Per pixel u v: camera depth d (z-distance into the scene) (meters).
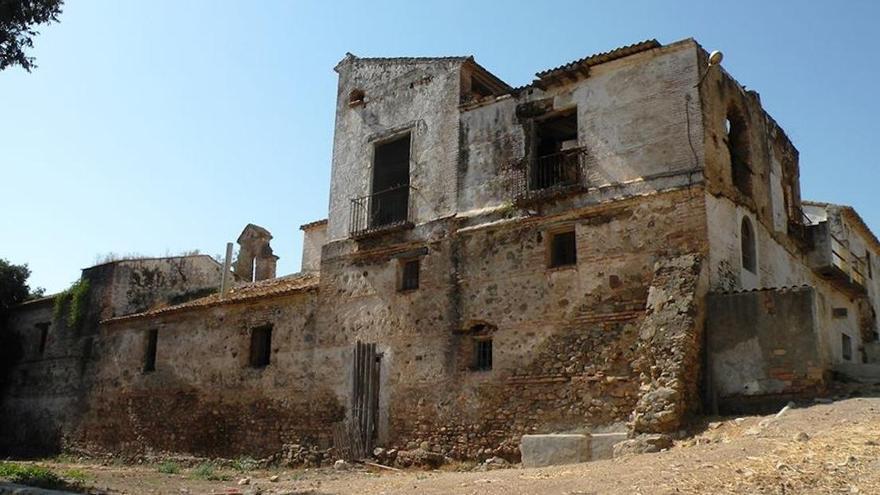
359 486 14.74
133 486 16.58
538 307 18.97
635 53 18.94
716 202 17.62
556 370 18.19
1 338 35.81
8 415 34.16
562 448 16.12
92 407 30.56
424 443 20.08
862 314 28.22
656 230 17.59
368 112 24.91
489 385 19.25
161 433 27.45
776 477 9.30
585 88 19.77
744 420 14.37
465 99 22.55
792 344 15.23
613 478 10.98
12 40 14.84
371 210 23.66
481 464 18.69
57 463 28.28
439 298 21.02
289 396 23.89
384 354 21.80
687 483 9.61
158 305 32.69
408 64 24.19
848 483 8.74
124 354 30.16
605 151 18.95
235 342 26.27
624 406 16.84
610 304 17.80
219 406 25.89
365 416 21.61
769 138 22.47
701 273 16.48
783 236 22.12
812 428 12.27
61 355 32.78
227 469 23.09
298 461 22.80
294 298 24.91
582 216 18.86
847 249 26.17
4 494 11.91
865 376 16.31
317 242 33.72
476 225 20.80
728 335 15.96
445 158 22.19
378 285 22.62
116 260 32.41
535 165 20.34
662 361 15.63
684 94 18.05
